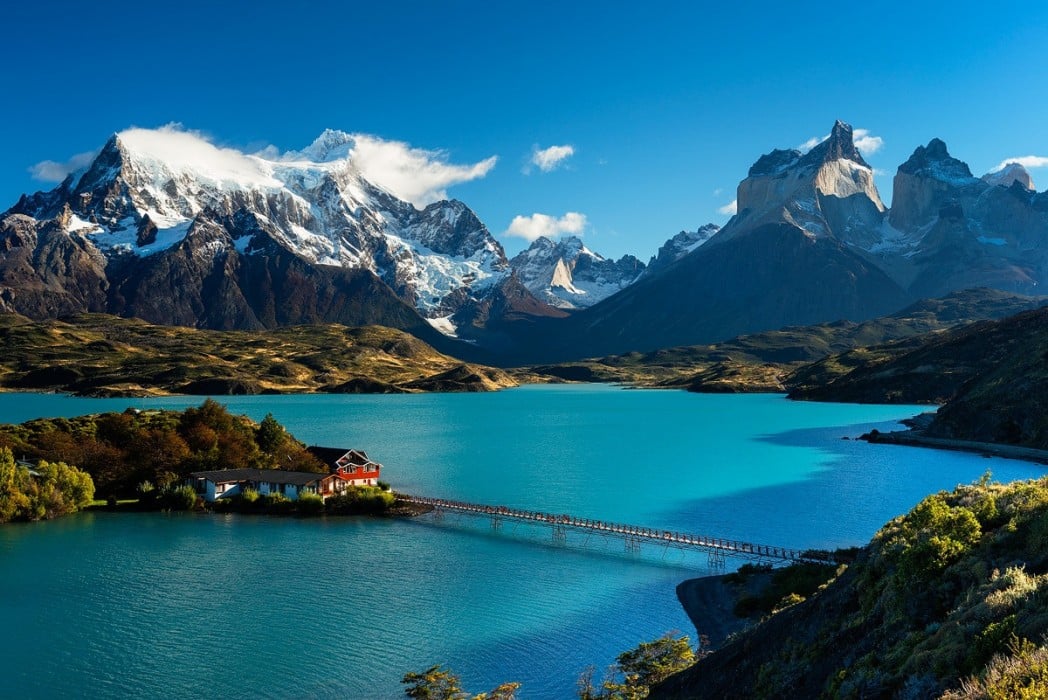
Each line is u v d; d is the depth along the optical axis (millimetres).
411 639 79250
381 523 135750
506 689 64375
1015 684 25312
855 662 38469
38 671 71500
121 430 168250
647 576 101625
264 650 76062
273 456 169000
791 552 101938
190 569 104875
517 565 107250
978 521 44375
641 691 58094
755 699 43375
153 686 68688
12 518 135625
